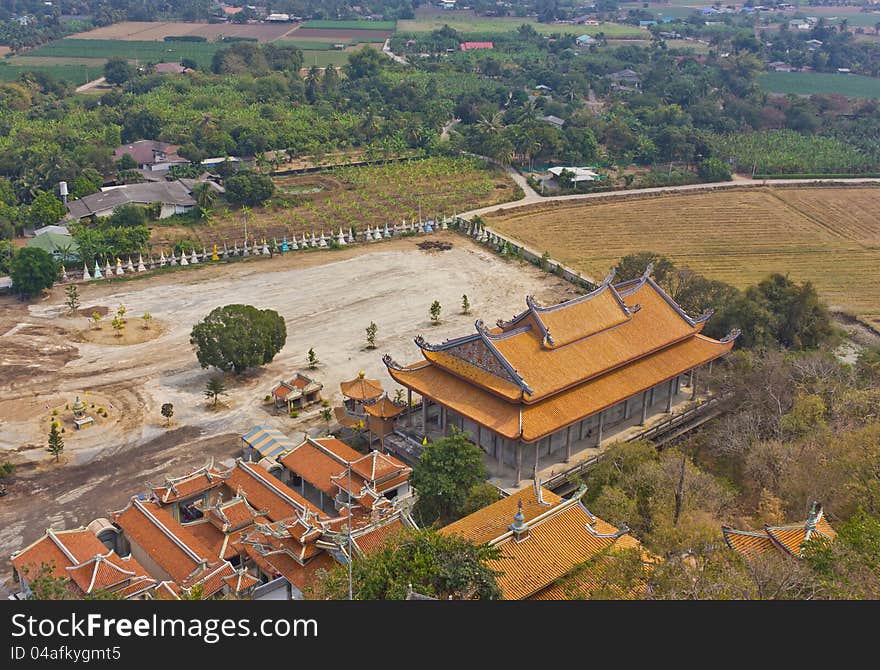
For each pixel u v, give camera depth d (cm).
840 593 5378
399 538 6241
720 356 11006
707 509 8131
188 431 10862
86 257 16625
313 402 11675
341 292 15800
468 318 14625
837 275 17500
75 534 7594
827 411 9875
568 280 16638
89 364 12719
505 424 8775
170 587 7094
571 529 6794
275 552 7431
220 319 12088
